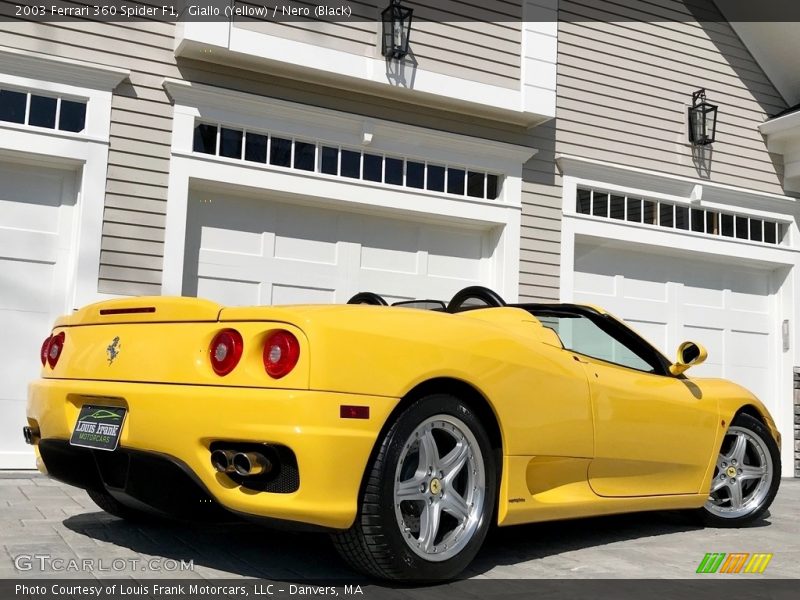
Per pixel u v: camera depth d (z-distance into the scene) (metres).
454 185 7.07
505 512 2.94
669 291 8.22
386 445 2.54
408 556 2.58
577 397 3.26
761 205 8.63
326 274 6.52
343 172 6.56
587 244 7.82
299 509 2.39
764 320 8.77
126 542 3.16
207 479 2.50
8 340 5.46
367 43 6.50
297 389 2.41
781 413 8.58
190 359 2.60
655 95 8.16
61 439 2.95
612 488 3.51
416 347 2.67
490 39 7.01
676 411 3.79
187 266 6.01
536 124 7.32
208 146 6.09
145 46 5.89
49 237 5.62
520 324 3.37
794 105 8.96
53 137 5.50
